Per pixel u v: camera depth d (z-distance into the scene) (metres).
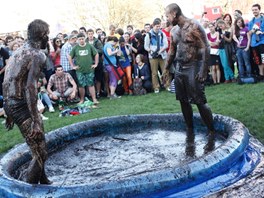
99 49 10.84
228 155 4.00
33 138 3.73
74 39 10.44
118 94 11.29
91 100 10.88
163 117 6.04
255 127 6.65
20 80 3.67
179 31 4.99
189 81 5.01
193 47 4.90
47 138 5.38
